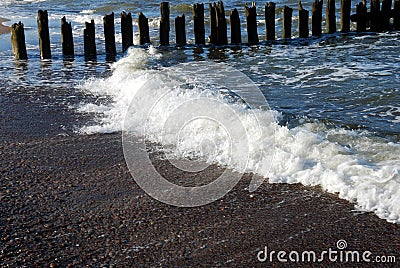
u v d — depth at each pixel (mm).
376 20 14633
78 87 9359
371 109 7727
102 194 4949
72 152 6012
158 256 3953
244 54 12516
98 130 6773
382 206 4516
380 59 11117
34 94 8914
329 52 12180
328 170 5117
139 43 13992
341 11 14578
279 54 12289
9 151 6078
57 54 13234
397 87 8797
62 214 4566
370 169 5016
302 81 9570
